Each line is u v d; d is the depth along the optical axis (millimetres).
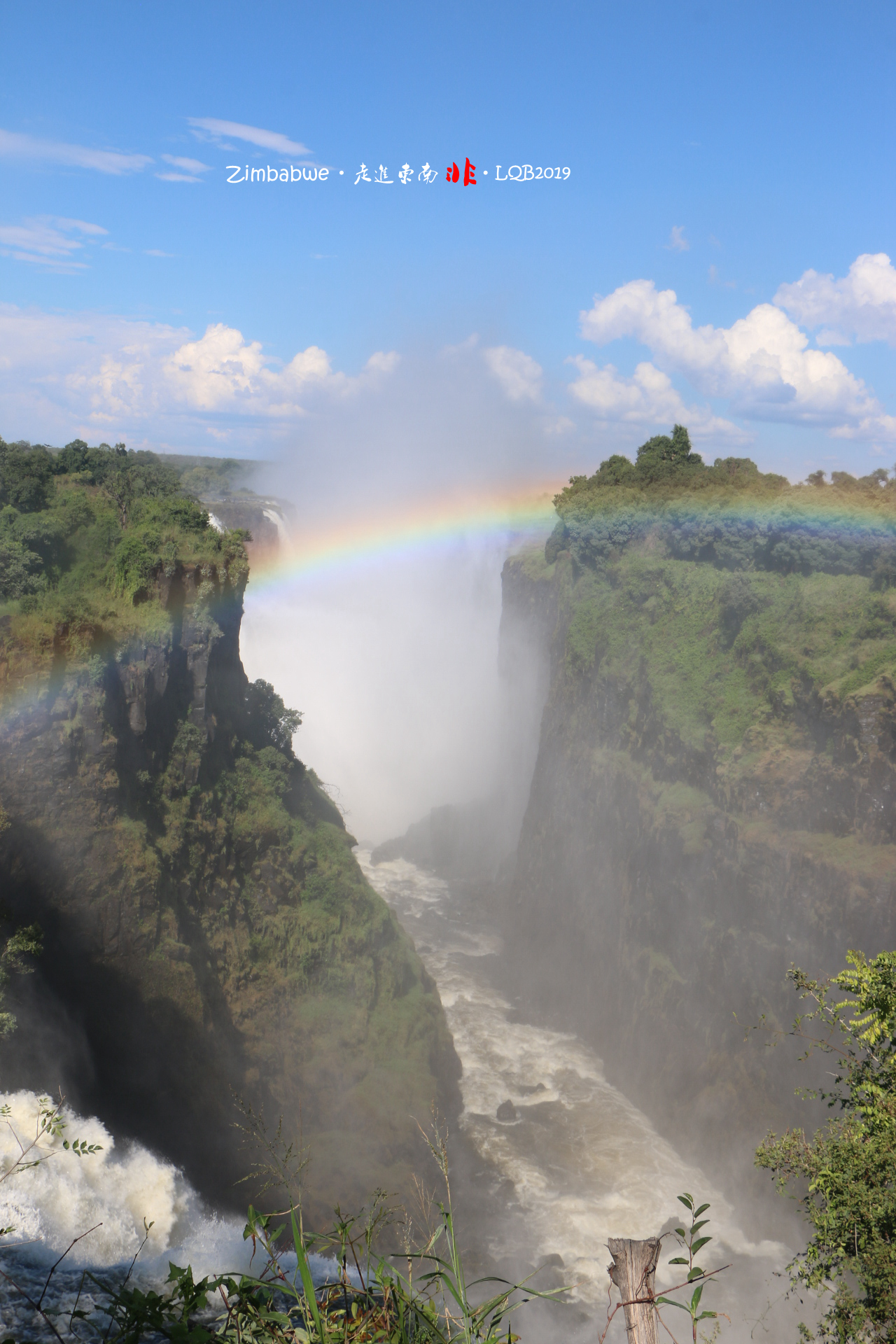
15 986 39281
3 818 42312
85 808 45781
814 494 67250
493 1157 54969
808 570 64938
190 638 55062
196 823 54125
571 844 79250
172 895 50312
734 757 60500
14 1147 29703
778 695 59469
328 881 62562
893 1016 15031
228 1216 40219
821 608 61344
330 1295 6895
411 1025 61062
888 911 46125
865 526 63438
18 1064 37812
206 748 56969
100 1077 41938
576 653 83750
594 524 86375
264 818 60312
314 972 58750
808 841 52594
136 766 50312
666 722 68250
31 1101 31531
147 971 46281
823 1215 14266
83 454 75812
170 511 59688
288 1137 48500
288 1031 54938
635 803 69125
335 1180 46719
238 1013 52906
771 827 55844
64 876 44594
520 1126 58531
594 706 80375
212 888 55062
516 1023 72375
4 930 40062
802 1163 15312
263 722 67000
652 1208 50812
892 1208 13391
